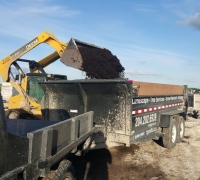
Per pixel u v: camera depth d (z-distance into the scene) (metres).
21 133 3.41
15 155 2.35
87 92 5.61
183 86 10.26
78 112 5.83
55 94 6.20
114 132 5.35
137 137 5.69
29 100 10.09
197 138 9.56
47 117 6.32
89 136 4.68
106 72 7.18
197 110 15.38
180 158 6.91
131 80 5.08
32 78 10.34
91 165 5.95
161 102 7.50
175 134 7.91
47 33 9.85
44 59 11.85
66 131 3.58
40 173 2.73
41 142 2.82
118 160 6.45
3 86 13.12
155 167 6.13
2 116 2.18
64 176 3.29
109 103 5.41
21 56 10.25
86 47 8.19
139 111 5.78
